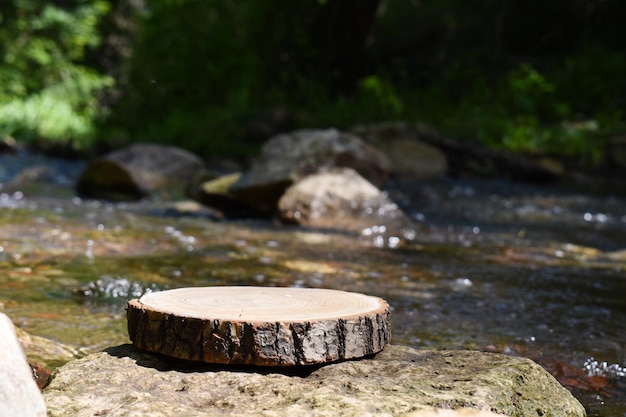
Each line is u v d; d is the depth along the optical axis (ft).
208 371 5.84
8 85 35.14
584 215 16.16
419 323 7.45
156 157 17.90
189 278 8.27
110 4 43.88
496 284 8.75
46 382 5.99
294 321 5.83
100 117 33.94
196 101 32.14
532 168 23.57
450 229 13.21
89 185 17.04
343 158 15.26
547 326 7.54
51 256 8.79
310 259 9.65
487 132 27.30
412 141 23.70
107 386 5.74
